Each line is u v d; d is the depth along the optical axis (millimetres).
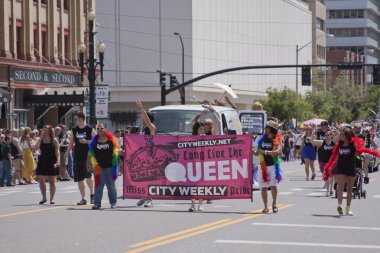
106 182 20891
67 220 17953
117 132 41000
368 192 28219
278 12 115625
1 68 48781
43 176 22516
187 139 21031
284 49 118312
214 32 93000
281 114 95500
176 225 17141
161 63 88375
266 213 20000
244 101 102188
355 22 183125
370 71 187750
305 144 34875
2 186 33094
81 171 21953
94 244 14250
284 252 13570
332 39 184375
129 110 87938
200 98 89688
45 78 53594
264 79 109562
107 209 20688
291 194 26984
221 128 24984
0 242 14516
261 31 108438
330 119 113188
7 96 45938
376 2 196000
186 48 87562
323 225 17516
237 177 20812
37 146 22469
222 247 14023
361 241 15062
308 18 133125
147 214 19406
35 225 16984
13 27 50469
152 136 21250
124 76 88938
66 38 57969
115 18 88938
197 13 88625
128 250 13547
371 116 129500
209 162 20938
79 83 58156
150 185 21234
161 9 88125
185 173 21016
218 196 20875
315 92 112562
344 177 19938
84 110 55906
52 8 55375
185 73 87562
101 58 46844
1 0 49031
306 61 130375
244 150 20797
